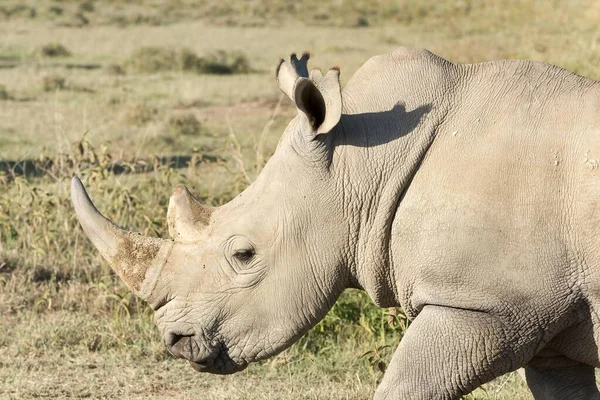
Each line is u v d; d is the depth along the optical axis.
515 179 11.78
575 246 11.66
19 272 23.73
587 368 13.44
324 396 17.78
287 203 12.54
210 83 58.09
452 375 11.95
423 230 12.05
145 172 30.55
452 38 77.06
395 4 101.94
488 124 12.11
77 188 13.03
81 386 18.47
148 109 46.44
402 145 12.32
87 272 23.75
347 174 12.43
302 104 12.11
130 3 112.56
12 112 46.81
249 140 40.31
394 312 18.36
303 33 87.69
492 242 11.73
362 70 12.95
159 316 13.00
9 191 30.11
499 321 11.83
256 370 19.39
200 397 17.95
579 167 11.68
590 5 72.31
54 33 85.62
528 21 76.31
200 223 12.98
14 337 20.77
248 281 12.70
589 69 36.97
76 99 51.22
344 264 12.66
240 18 99.12
